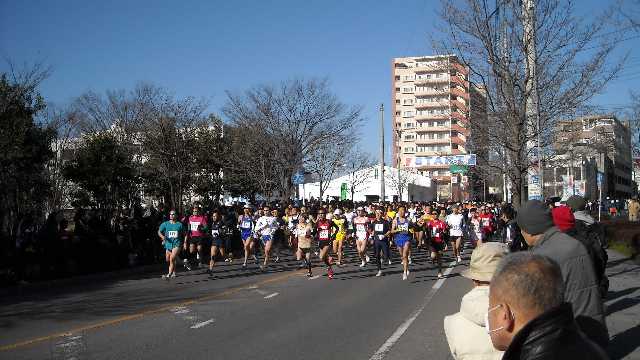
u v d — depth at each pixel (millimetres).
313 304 12039
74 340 8625
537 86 16891
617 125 33188
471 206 28828
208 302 12383
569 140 19438
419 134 96938
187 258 19469
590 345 2359
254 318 10445
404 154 97375
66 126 34219
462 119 19609
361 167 48844
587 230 7285
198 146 31828
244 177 34531
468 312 3682
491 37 17328
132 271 18750
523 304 2457
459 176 54875
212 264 17094
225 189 37250
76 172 22312
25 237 16141
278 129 32875
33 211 19812
